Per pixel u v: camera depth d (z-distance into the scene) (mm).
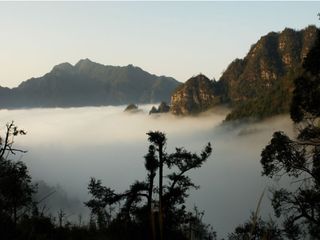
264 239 10664
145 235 25625
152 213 24656
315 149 20562
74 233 27672
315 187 20844
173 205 26172
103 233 26844
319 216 20750
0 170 26906
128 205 26281
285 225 21047
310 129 20422
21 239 21094
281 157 20844
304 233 21250
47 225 26828
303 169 20844
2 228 20484
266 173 21734
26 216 27703
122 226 26562
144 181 26438
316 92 19734
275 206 21812
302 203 20797
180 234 27703
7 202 26625
